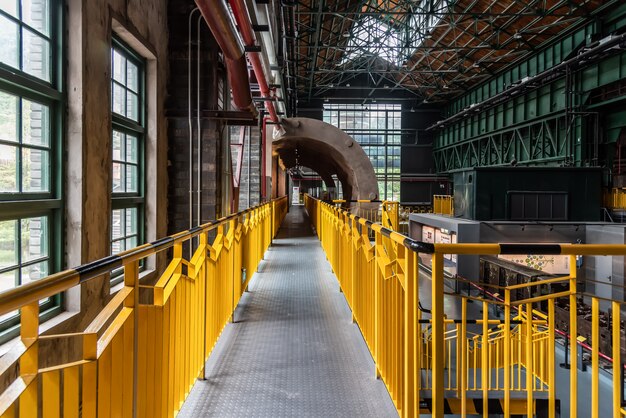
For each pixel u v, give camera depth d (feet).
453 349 17.01
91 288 10.52
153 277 15.51
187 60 17.98
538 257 33.73
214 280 9.64
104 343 4.21
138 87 15.60
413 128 102.73
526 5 51.01
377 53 71.87
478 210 35.88
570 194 36.19
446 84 86.22
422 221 42.50
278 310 13.88
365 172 45.03
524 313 13.78
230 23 13.28
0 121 7.98
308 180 145.48
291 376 8.78
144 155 15.81
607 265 30.78
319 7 48.98
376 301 8.45
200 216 17.63
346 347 10.50
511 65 67.97
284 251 28.84
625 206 51.67
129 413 4.85
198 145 17.85
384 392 8.09
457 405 10.43
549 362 5.69
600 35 49.96
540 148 63.00
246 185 35.76
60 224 9.75
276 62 27.20
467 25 63.21
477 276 32.24
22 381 3.05
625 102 49.24
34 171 9.11
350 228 13.58
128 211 14.67
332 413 7.34
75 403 3.72
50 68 9.49
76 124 9.95
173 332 6.36
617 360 5.04
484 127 79.05
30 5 8.80
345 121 104.06
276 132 45.78
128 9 13.01
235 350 10.26
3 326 7.98
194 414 7.25
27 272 8.78
